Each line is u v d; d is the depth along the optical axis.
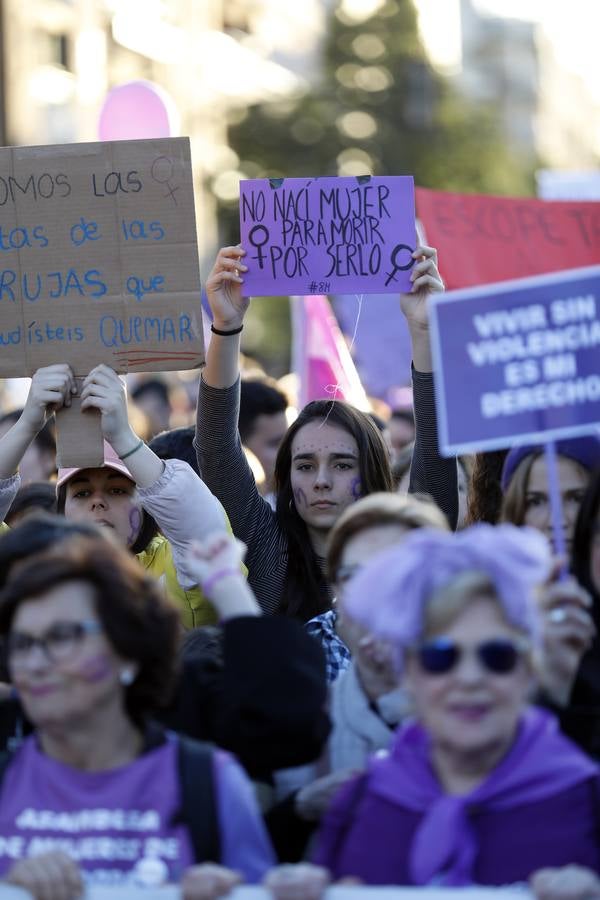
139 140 12.07
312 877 6.60
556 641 8.17
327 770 8.84
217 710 8.27
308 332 18.67
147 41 88.94
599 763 7.90
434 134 111.19
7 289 12.17
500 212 18.30
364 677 9.01
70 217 12.13
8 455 11.70
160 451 14.69
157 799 7.22
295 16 124.56
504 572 6.69
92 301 12.09
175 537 11.46
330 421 12.54
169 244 12.04
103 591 7.23
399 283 12.75
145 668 7.52
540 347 8.79
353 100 109.38
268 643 8.09
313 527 12.62
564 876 6.34
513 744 6.95
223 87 105.69
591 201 18.11
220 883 6.62
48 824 7.24
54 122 74.00
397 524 8.61
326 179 12.83
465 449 8.80
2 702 8.55
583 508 9.12
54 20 73.81
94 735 7.32
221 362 12.86
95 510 12.29
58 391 11.81
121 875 7.11
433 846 6.78
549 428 8.78
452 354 8.86
